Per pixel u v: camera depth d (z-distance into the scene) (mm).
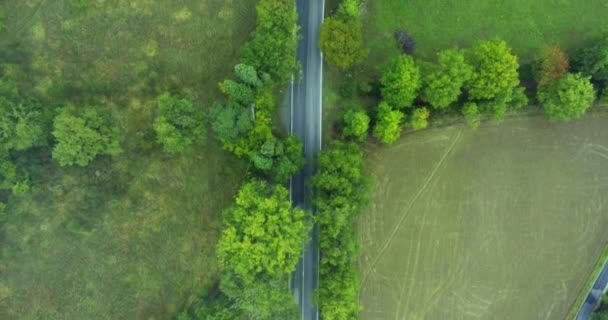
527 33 79438
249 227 64250
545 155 78938
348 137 76438
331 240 69875
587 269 79375
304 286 76562
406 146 78562
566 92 70812
